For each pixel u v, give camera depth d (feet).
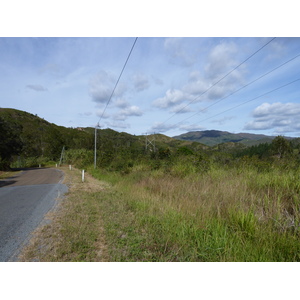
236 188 19.79
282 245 10.64
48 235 13.62
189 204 17.95
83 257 10.46
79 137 327.26
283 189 18.44
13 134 134.82
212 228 13.07
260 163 30.07
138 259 10.20
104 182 45.42
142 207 19.30
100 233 13.60
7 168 114.52
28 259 10.50
